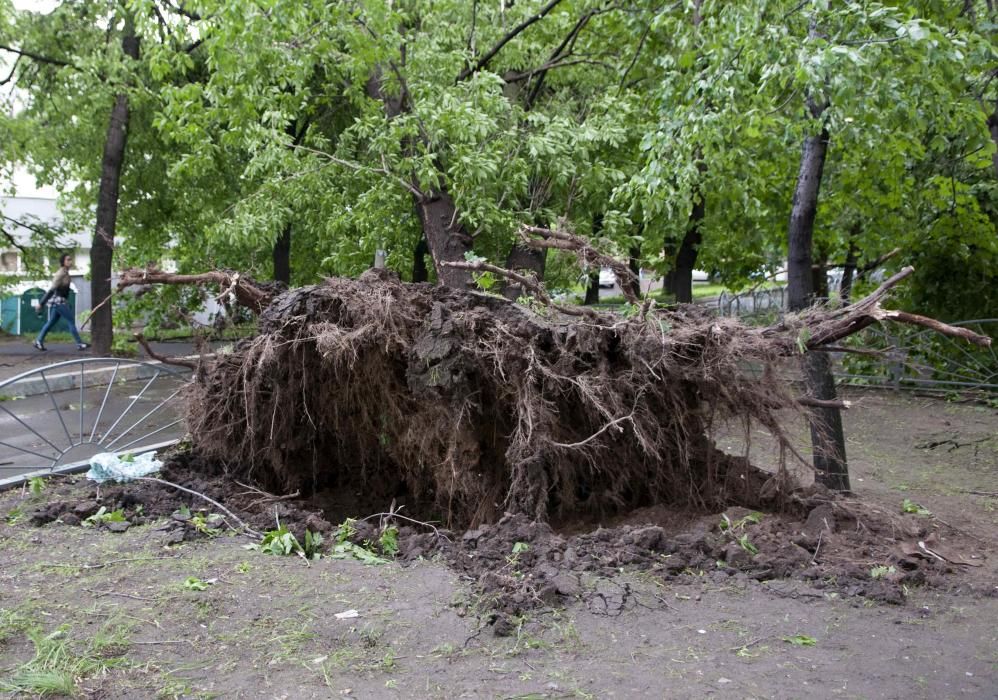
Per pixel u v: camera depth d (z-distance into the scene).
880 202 10.82
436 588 4.38
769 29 6.69
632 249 11.67
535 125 11.54
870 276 13.74
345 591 4.33
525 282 6.23
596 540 5.02
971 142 8.45
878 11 6.17
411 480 6.66
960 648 3.85
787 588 4.51
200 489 6.05
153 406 11.40
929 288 12.84
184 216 17.50
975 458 8.43
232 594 4.25
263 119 11.35
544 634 3.88
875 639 3.93
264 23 10.17
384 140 10.76
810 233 6.55
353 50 10.87
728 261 14.19
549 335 5.66
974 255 12.58
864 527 5.37
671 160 7.67
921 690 3.43
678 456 5.96
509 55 12.45
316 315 6.12
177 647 3.68
